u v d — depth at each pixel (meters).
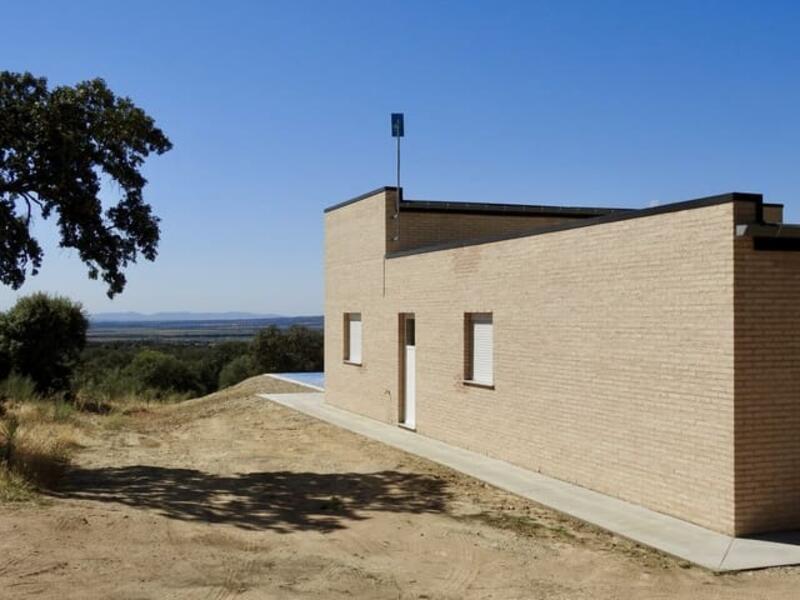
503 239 14.16
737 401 9.34
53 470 13.07
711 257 9.64
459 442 15.87
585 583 7.95
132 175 13.57
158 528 9.52
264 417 21.58
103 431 19.80
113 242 13.73
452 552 8.99
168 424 22.05
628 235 11.03
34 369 29.44
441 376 16.56
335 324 22.80
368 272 20.34
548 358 12.89
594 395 11.77
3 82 12.62
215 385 61.16
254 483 12.93
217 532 9.55
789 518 9.55
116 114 13.07
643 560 8.70
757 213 9.38
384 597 7.43
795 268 9.58
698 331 9.84
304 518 10.53
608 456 11.49
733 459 9.34
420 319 17.52
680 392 10.13
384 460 14.77
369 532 9.83
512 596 7.54
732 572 8.26
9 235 12.95
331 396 23.12
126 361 61.19
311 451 16.11
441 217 19.53
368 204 20.27
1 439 14.55
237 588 7.45
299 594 7.38
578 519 10.31
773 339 9.48
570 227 12.29
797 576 8.16
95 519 9.65
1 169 12.73
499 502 11.45
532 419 13.38
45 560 7.86
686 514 10.06
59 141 12.50
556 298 12.66
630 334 11.00
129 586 7.32
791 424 9.55
